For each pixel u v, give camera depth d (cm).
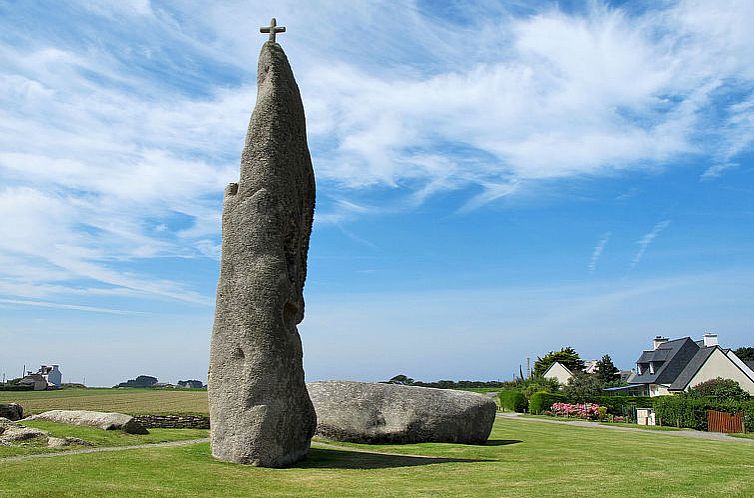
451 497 1247
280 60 1822
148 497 1177
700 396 4788
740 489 1391
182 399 5212
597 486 1402
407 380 4150
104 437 1973
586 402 5519
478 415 2425
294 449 1694
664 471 1670
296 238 1784
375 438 2292
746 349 10769
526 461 1855
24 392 6981
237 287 1672
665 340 8388
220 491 1270
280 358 1650
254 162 1725
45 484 1230
